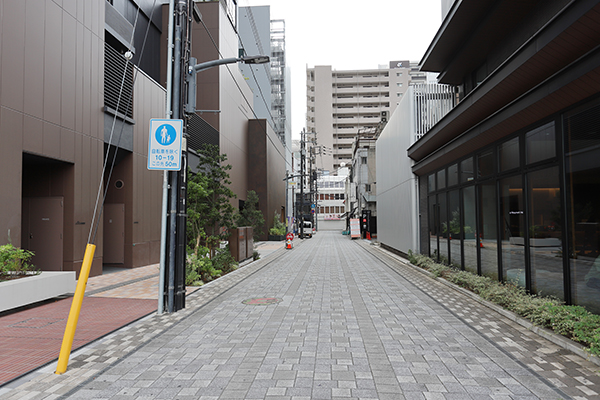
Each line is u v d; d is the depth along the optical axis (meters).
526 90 6.96
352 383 3.94
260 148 37.44
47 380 4.10
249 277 12.19
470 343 5.19
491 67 11.66
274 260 18.28
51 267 11.48
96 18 12.66
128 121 14.42
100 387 3.91
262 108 51.34
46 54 10.41
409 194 15.91
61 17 11.01
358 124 100.50
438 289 9.49
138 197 15.12
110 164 14.77
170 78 7.66
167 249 7.47
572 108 5.74
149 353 4.95
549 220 6.43
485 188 9.16
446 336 5.53
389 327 6.05
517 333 5.62
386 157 22.19
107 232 14.78
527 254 7.14
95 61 12.57
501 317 6.60
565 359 4.50
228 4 30.08
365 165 42.78
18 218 9.31
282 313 7.13
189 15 8.22
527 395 3.59
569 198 5.89
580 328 4.87
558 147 6.08
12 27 9.29
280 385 3.91
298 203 67.56
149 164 7.42
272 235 37.38
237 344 5.29
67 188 11.54
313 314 7.02
